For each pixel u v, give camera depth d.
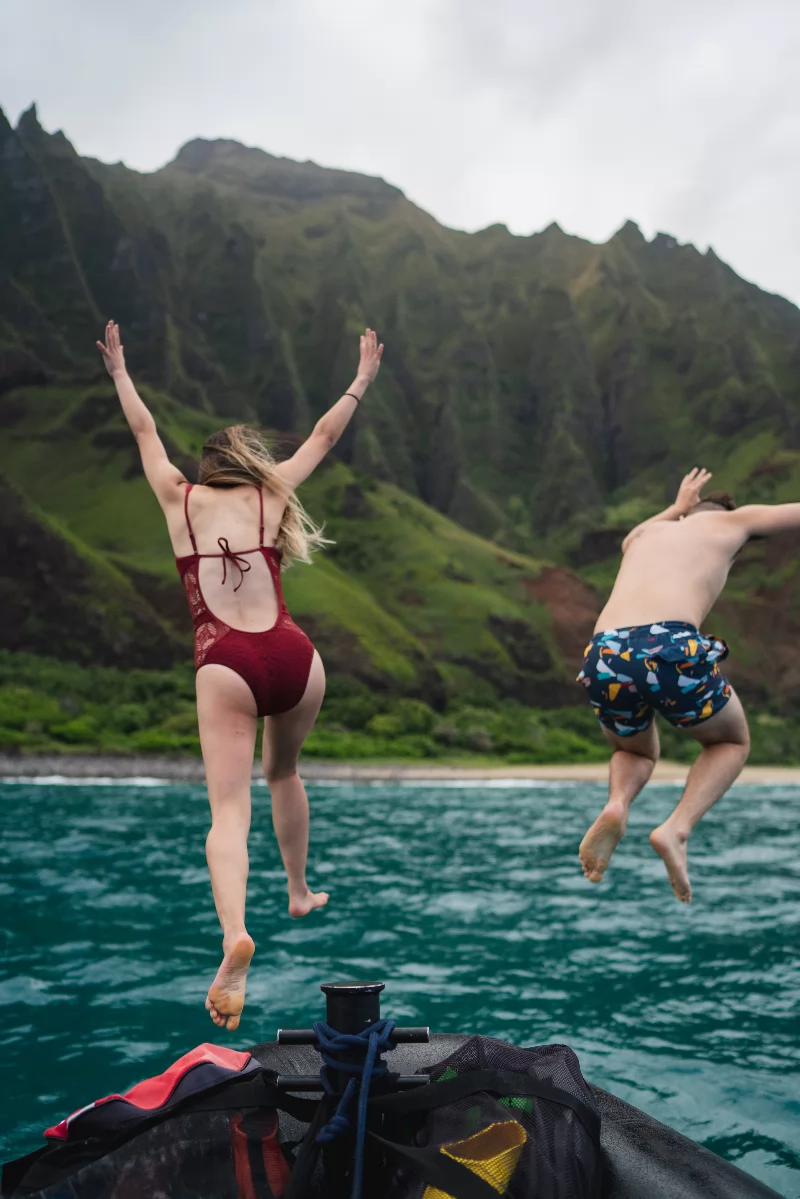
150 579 67.75
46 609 61.16
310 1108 2.46
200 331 130.62
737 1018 5.32
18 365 93.81
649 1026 5.16
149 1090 2.56
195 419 95.31
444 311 153.50
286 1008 5.40
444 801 26.86
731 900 9.48
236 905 2.37
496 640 78.56
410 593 81.44
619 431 142.25
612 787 3.24
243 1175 2.32
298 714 2.79
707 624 96.00
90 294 117.62
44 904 8.52
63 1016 5.22
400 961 6.63
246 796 2.60
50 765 37.97
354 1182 2.17
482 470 139.50
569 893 9.80
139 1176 2.27
